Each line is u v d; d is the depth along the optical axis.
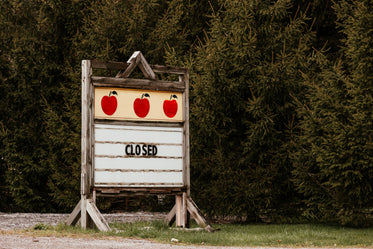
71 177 18.64
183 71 12.51
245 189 14.13
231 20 15.01
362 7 13.23
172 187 12.19
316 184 13.70
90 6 20.34
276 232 11.81
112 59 18.73
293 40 15.16
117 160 11.67
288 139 14.24
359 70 13.32
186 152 12.40
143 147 11.96
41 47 19.67
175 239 9.89
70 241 9.11
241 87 14.61
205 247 9.06
